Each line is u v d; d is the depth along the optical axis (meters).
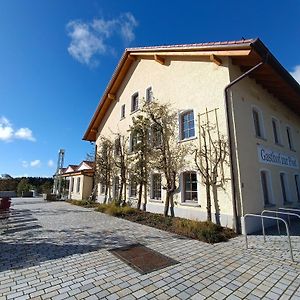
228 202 8.34
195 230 7.45
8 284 3.93
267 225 9.12
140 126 13.46
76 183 24.78
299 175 13.25
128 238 7.09
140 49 14.38
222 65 9.49
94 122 21.12
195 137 10.19
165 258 5.21
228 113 8.88
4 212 9.42
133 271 4.48
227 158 8.61
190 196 10.33
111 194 17.36
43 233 7.80
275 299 3.47
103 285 3.89
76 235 7.50
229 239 7.02
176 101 11.64
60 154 31.41
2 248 6.02
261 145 10.12
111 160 18.06
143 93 14.79
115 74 17.33
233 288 3.80
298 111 14.73
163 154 11.43
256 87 10.79
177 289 3.76
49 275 4.29
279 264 4.86
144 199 13.05
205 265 4.80
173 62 12.35
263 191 9.94
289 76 9.84
